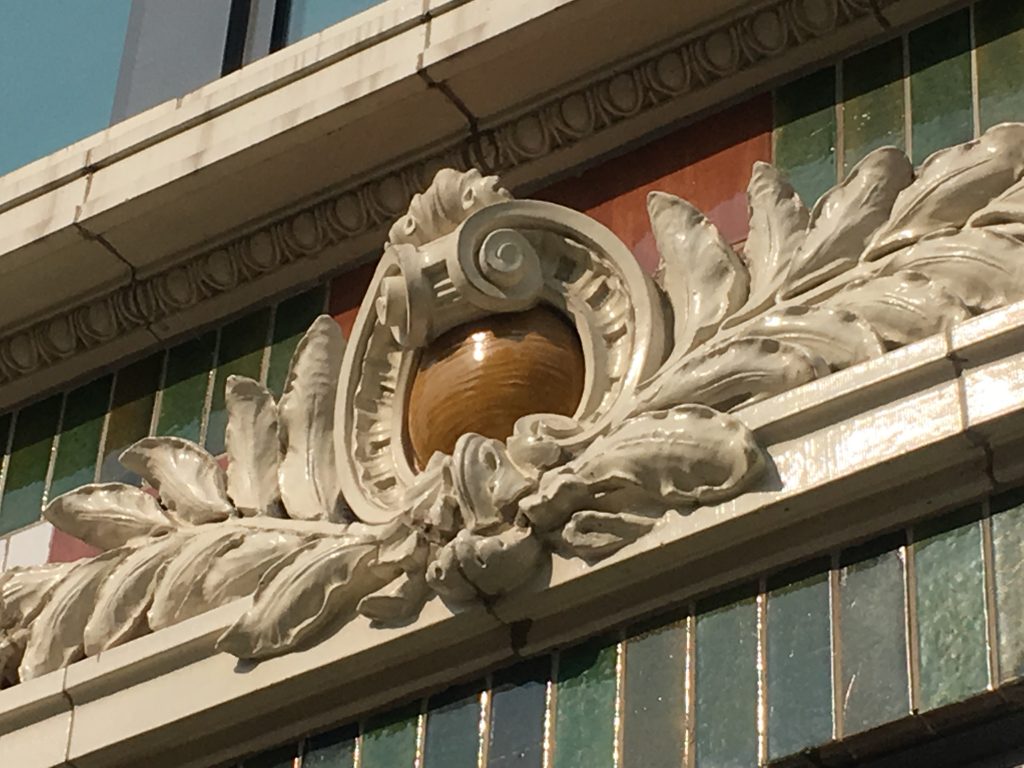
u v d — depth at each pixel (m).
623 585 3.54
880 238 3.58
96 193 4.42
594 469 3.54
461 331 3.83
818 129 3.90
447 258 3.79
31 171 4.61
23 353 4.54
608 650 3.55
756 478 3.46
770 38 3.98
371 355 3.93
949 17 3.87
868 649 3.33
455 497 3.61
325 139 4.21
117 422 4.41
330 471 3.93
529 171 4.15
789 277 3.62
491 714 3.60
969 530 3.35
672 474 3.50
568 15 4.03
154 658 3.87
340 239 4.28
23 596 4.08
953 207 3.55
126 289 4.43
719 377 3.55
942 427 3.36
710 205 3.93
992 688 3.21
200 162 4.29
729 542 3.48
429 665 3.67
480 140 4.17
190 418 4.30
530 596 3.57
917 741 3.28
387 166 4.23
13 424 4.57
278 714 3.78
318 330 4.04
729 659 3.43
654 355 3.67
